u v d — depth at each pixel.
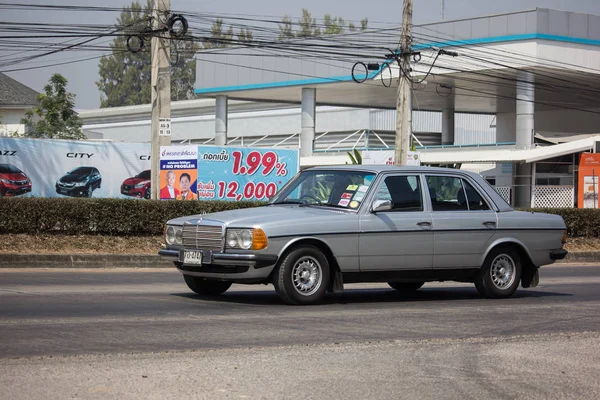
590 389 6.32
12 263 16.52
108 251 18.33
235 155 28.91
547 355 7.54
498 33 39.25
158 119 21.02
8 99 50.91
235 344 7.60
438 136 55.78
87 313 9.35
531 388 6.30
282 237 10.02
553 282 15.05
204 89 49.78
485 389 6.21
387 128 58.19
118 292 11.64
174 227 10.81
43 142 28.41
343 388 6.10
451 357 7.31
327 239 10.30
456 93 47.84
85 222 18.97
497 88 46.00
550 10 38.72
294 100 52.75
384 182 10.91
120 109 66.19
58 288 12.12
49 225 18.70
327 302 10.83
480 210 11.52
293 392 5.93
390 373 6.62
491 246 11.45
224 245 10.08
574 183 37.91
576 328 9.10
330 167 11.52
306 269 10.28
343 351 7.42
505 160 39.47
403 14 24.30
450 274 11.27
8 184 27.83
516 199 40.75
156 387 5.95
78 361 6.73
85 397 5.66
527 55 38.66
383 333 8.41
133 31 25.16
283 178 29.94
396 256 10.75
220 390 5.91
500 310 10.44
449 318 9.59
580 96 48.22
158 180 21.09
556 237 12.01
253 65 47.59
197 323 8.73
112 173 29.62
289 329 8.48
